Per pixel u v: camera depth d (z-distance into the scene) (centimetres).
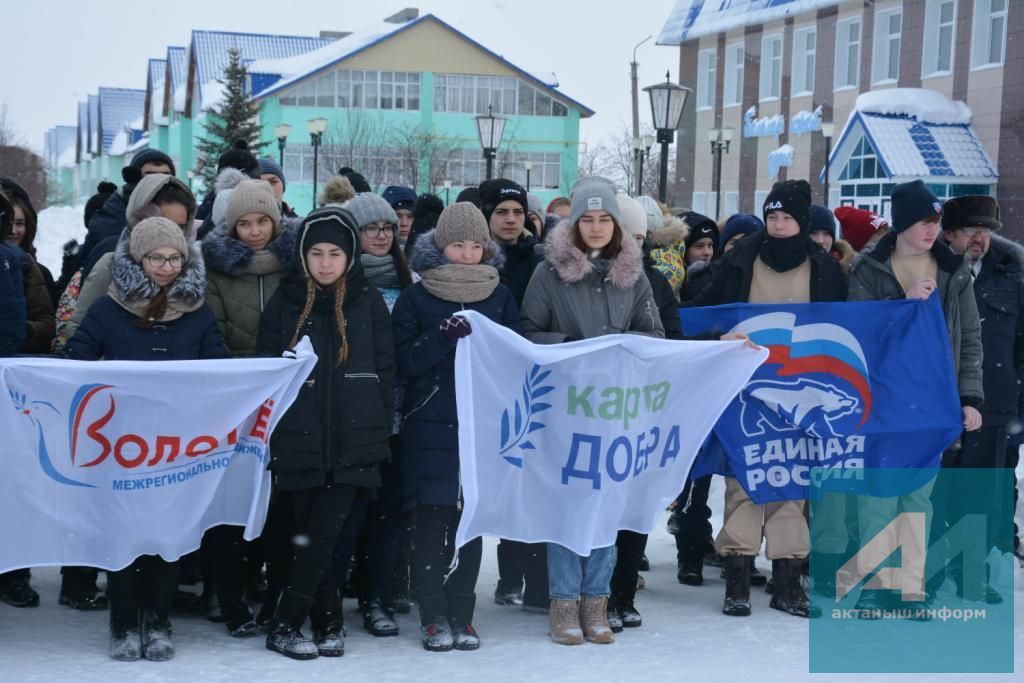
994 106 2466
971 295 604
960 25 2559
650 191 4488
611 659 503
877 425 589
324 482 494
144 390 482
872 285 603
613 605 557
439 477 514
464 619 520
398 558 582
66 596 570
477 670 484
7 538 477
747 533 583
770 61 3189
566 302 540
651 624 565
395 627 539
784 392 587
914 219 589
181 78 6744
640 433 536
